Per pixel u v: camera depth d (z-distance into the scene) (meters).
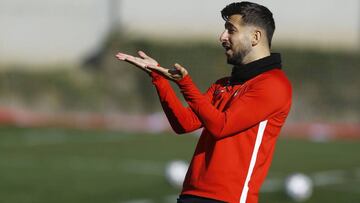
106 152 58.38
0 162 51.34
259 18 15.94
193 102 15.23
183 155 57.59
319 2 94.12
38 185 41.81
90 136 70.44
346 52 92.00
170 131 77.69
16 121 81.00
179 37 95.62
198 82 92.25
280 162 53.88
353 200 38.47
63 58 98.00
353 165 52.91
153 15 97.00
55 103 92.19
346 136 77.44
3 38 97.25
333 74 89.94
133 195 39.03
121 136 71.00
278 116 15.62
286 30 93.56
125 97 92.06
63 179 44.16
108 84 93.38
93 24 97.88
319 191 40.84
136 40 94.69
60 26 98.38
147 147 62.44
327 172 49.00
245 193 15.65
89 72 95.88
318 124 84.69
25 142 64.31
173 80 15.51
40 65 97.19
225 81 17.02
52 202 36.72
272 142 15.83
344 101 88.88
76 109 91.75
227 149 15.68
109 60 94.75
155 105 91.38
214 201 15.70
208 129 15.27
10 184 42.03
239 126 15.29
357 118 88.25
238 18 15.98
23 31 97.94
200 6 95.56
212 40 94.25
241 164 15.62
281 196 38.59
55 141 65.38
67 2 98.44
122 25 97.19
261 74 15.83
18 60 97.19
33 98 92.75
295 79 90.62
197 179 16.06
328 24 94.00
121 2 97.31
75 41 98.06
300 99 89.38
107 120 84.62
